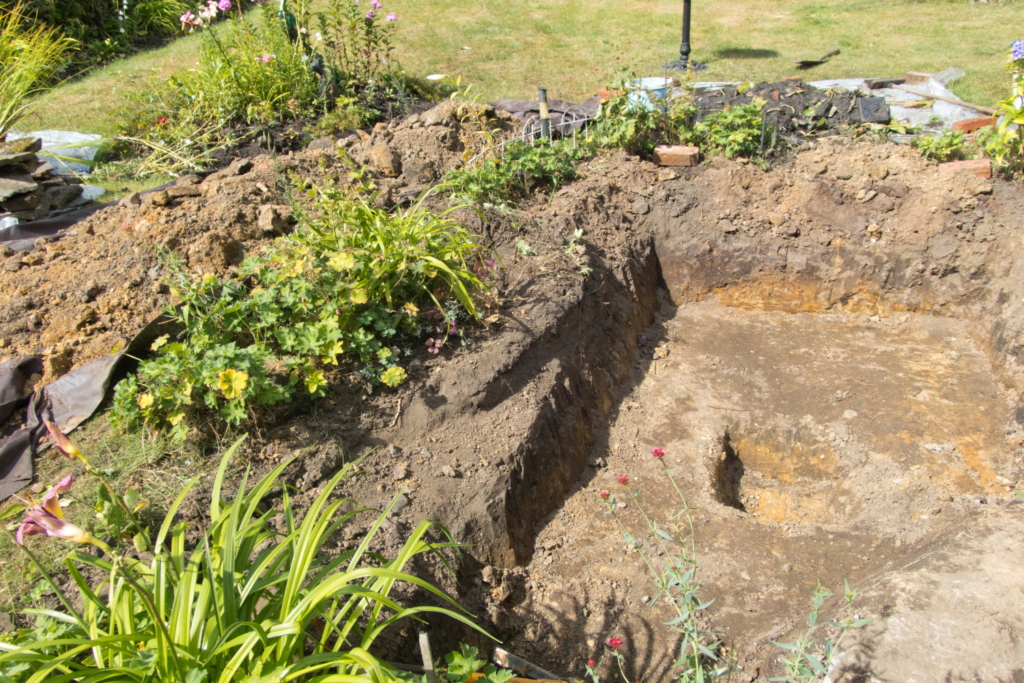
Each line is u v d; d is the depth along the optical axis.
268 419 4.08
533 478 4.56
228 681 2.31
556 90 10.32
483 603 3.91
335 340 4.25
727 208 7.19
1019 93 6.64
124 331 4.48
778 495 5.19
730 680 3.57
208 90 8.52
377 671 2.22
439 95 10.18
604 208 6.93
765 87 8.52
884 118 7.90
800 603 3.99
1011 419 5.49
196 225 5.16
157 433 3.89
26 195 6.16
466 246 4.95
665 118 7.83
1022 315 5.91
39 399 4.15
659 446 5.41
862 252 6.91
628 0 15.13
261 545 3.36
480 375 4.69
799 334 6.79
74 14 12.10
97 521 3.31
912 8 13.85
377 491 3.95
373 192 6.04
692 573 3.52
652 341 6.67
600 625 3.98
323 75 9.19
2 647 2.47
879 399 5.83
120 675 2.30
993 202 6.66
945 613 3.45
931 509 4.59
